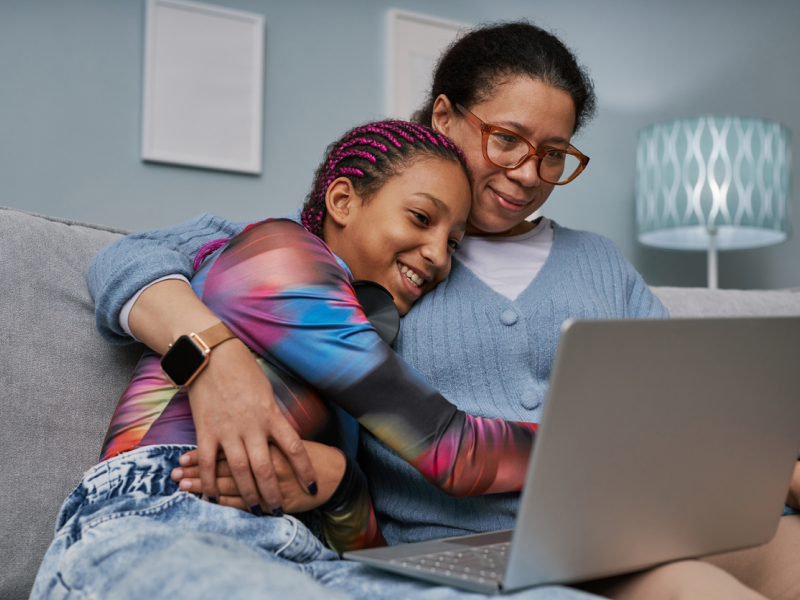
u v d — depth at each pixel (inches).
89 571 21.2
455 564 21.8
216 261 29.6
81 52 90.4
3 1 86.6
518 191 37.6
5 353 31.2
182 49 95.1
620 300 40.1
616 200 123.2
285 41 102.2
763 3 136.4
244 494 24.8
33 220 35.0
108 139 91.3
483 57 38.2
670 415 21.4
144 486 24.7
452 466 26.9
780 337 23.2
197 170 96.0
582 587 25.5
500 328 35.6
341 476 27.5
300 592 17.1
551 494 19.7
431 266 32.7
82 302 34.1
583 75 40.1
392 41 107.6
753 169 103.6
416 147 32.4
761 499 25.3
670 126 106.0
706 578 21.9
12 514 29.7
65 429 32.0
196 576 18.0
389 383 26.6
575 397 19.2
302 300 26.9
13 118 86.6
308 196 36.9
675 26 129.5
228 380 24.9
